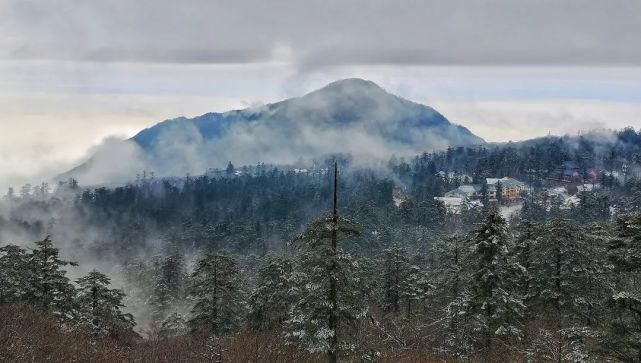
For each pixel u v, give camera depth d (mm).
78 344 22328
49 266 31234
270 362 20625
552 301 32875
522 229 38875
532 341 26344
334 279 16672
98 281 33188
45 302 30188
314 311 16891
